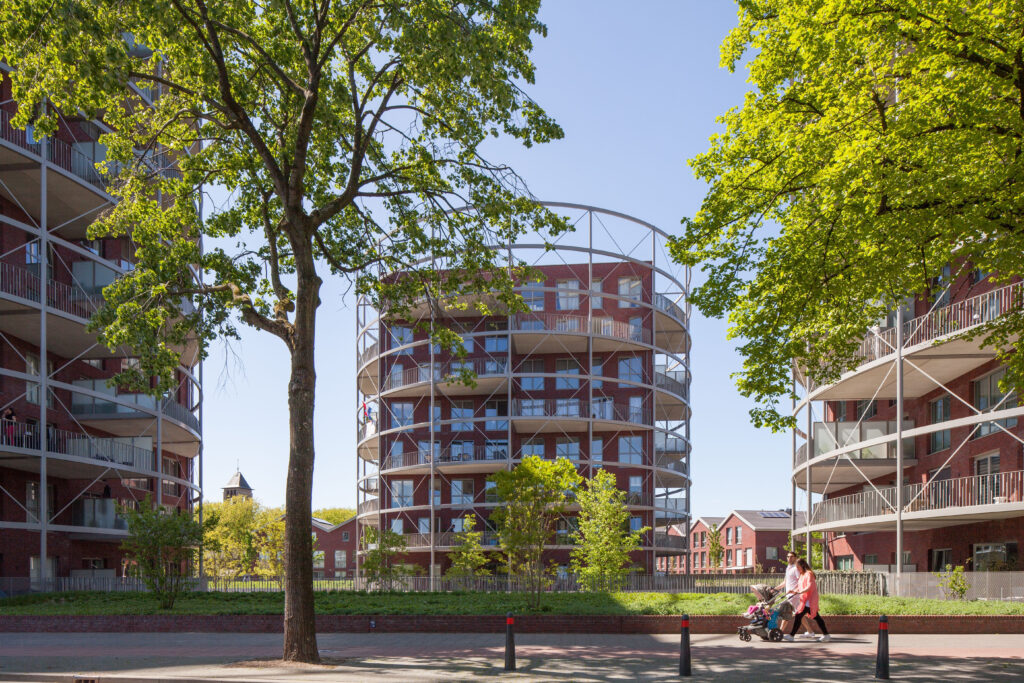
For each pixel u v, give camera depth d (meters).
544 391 54.62
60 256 37.44
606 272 56.59
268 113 19.23
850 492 44.12
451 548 45.62
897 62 13.71
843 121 14.27
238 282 20.16
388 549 38.53
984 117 12.92
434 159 19.47
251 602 27.92
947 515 28.48
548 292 56.25
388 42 17.48
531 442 54.31
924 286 16.00
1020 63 12.94
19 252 35.22
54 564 37.34
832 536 47.72
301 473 14.77
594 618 19.89
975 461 31.23
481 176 19.31
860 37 13.24
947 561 34.00
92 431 40.88
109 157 20.48
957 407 32.69
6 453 31.62
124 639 19.08
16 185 34.50
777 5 15.19
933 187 13.05
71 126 37.53
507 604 24.53
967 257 15.73
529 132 18.27
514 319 52.03
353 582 41.31
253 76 18.89
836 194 13.61
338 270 21.31
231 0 18.19
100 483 41.03
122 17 15.63
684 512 56.44
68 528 33.88
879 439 31.62
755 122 15.43
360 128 17.48
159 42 18.12
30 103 16.48
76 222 38.38
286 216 15.92
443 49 15.41
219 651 16.06
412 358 56.19
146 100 35.72
